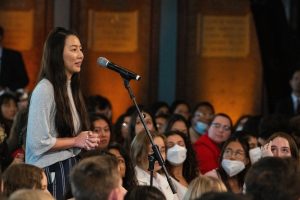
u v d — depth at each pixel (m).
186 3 21.39
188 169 13.16
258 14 19.03
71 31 10.11
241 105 21.55
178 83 21.33
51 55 10.01
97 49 21.20
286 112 18.83
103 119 14.26
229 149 13.09
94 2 21.19
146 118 14.48
